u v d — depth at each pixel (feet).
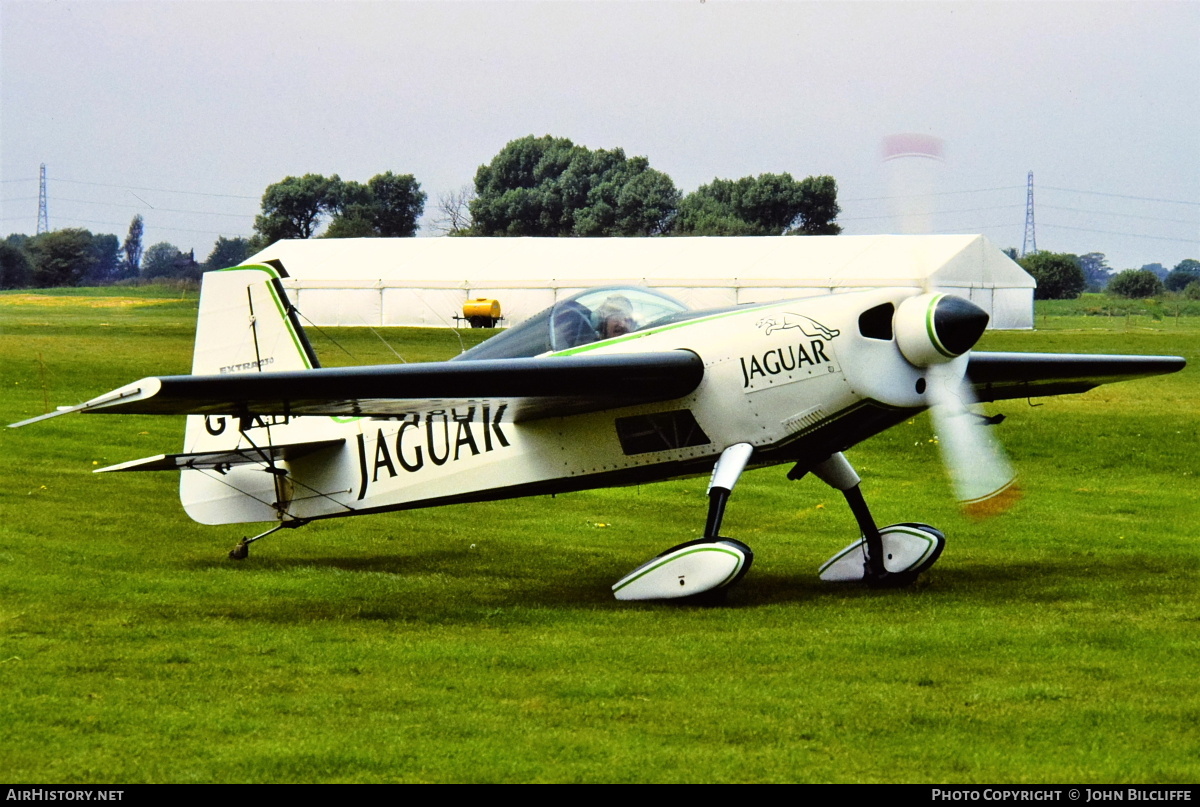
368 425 122.42
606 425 109.09
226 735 65.62
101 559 121.49
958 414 106.32
